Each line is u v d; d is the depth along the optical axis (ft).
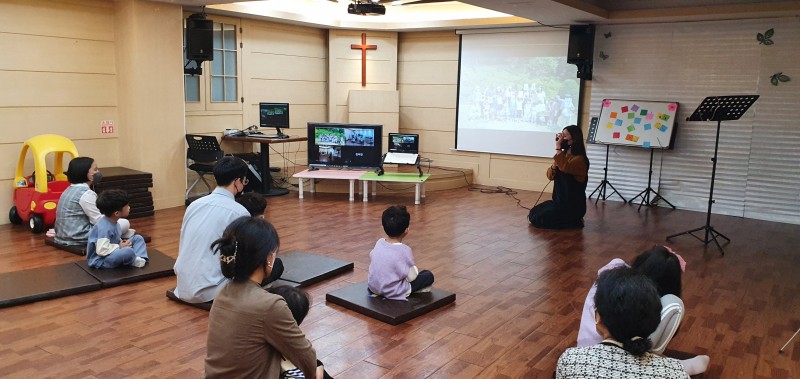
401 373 9.64
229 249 6.19
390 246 12.51
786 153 22.47
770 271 15.96
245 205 12.73
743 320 12.44
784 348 11.01
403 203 24.09
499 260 16.34
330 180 25.96
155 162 21.56
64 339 10.66
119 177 19.63
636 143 24.61
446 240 18.38
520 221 21.31
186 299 12.14
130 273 13.79
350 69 29.91
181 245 12.08
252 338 6.13
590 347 5.33
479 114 29.45
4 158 18.90
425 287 13.03
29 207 17.94
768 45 22.36
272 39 27.35
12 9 18.65
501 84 28.63
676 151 24.59
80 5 20.25
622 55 25.25
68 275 13.56
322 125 25.05
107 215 14.06
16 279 13.21
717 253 17.69
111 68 21.33
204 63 24.63
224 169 11.80
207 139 21.76
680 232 20.20
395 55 30.42
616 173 26.07
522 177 28.73
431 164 31.17
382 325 11.55
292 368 6.65
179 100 22.02
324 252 16.49
